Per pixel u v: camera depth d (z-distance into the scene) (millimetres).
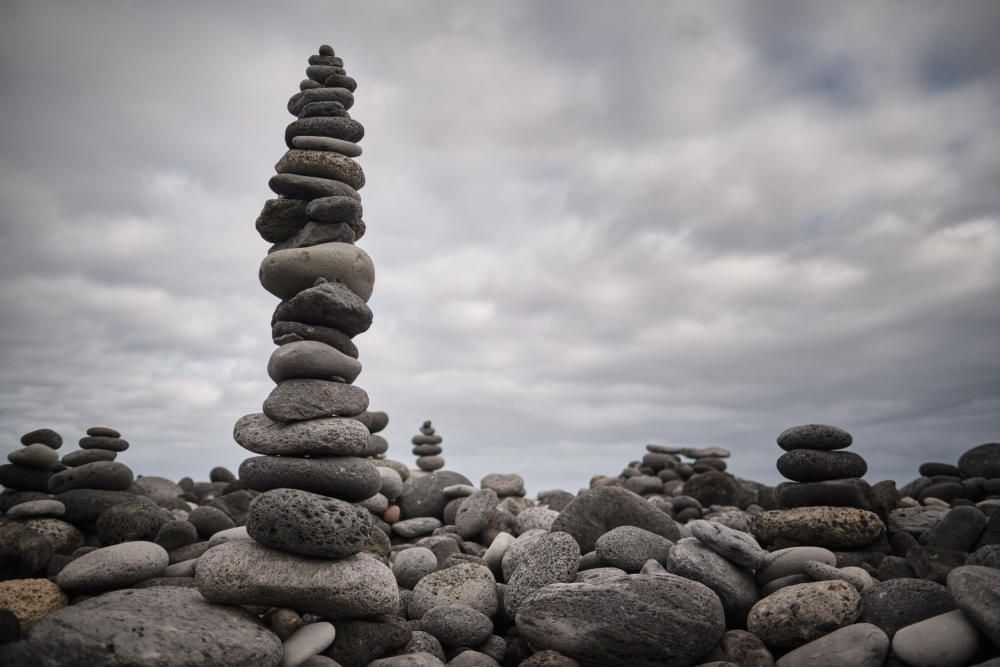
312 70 8938
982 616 6402
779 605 7402
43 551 8508
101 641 5332
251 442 7176
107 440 10961
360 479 7141
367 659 6723
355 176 8484
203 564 6531
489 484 15461
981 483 13133
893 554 9992
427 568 9508
